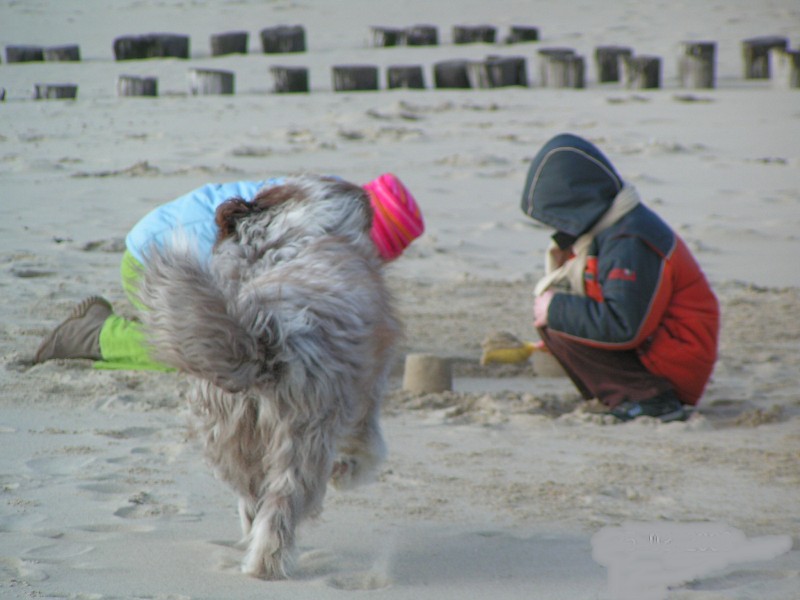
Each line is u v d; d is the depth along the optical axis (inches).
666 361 598.2
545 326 616.7
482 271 970.1
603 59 2472.9
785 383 676.7
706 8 3535.9
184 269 355.6
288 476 369.4
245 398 372.8
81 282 853.2
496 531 423.5
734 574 381.1
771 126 1807.3
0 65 2628.0
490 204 1223.5
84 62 2723.9
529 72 2610.7
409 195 549.3
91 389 599.8
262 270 393.1
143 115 1866.4
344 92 2272.4
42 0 3754.9
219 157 1445.6
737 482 489.7
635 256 589.0
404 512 444.1
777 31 3127.5
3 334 706.2
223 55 2849.4
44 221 1072.2
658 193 1296.8
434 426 573.6
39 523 410.3
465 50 2903.5
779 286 941.2
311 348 363.9
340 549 402.3
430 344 749.3
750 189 1325.0
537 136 1678.2
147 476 470.6
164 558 381.4
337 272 386.3
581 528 428.5
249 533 394.9
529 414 595.2
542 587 369.7
